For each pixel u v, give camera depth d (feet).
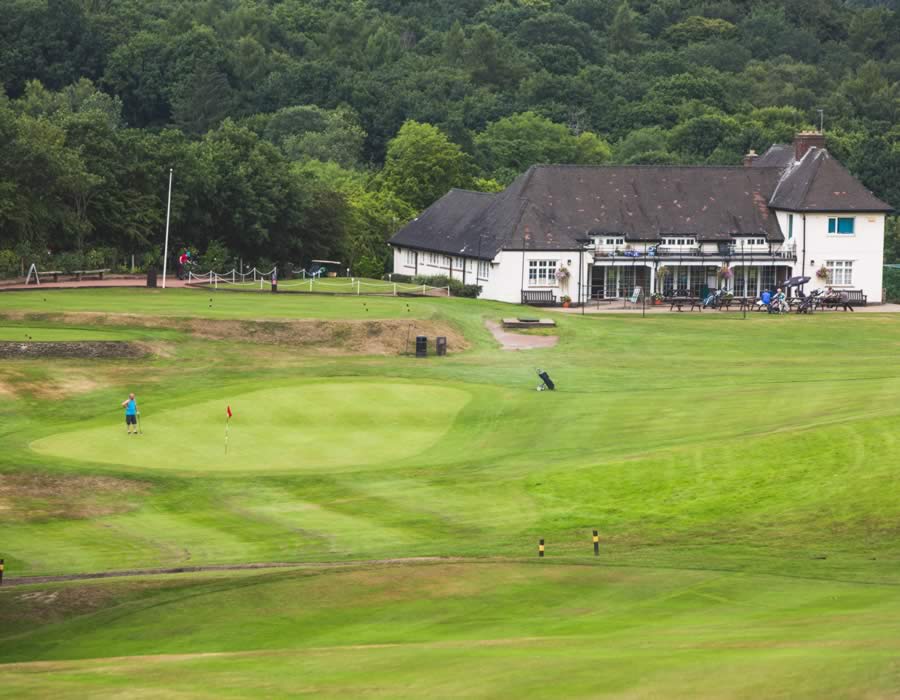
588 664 125.80
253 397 312.29
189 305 437.58
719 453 249.55
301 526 216.95
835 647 127.34
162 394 322.96
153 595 172.24
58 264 513.45
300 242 623.36
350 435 282.56
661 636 141.28
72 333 378.53
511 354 419.54
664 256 602.03
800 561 188.44
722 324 510.17
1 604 169.48
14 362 350.84
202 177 588.50
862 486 226.38
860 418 264.93
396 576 175.63
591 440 275.59
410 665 131.34
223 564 192.95
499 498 233.76
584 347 441.27
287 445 272.72
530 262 583.99
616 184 626.23
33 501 225.76
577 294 591.37
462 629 154.20
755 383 350.02
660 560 189.16
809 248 611.47
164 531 213.46
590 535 211.61
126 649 152.87
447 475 248.73
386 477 247.70
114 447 265.34
